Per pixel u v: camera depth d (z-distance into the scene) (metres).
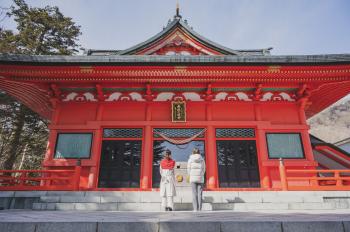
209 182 11.84
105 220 4.21
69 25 25.14
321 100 14.78
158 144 12.77
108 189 11.42
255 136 12.87
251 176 12.16
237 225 4.01
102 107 13.27
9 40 21.36
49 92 12.89
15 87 12.95
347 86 12.89
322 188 10.07
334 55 11.34
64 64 11.29
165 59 11.41
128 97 13.49
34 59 11.02
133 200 8.77
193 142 12.82
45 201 8.88
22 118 20.86
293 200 8.95
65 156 12.14
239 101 13.45
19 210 8.42
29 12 23.16
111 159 12.39
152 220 4.18
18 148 23.02
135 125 12.80
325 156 15.41
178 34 15.95
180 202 8.77
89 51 19.45
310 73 11.85
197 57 11.43
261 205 8.59
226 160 12.42
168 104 13.42
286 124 12.91
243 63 11.44
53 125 12.66
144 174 11.92
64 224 4.04
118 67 11.55
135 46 15.51
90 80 12.36
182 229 4.00
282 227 3.99
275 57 11.40
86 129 12.66
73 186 10.07
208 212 6.92
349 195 9.25
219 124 12.83
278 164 12.04
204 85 13.07
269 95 13.59
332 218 4.62
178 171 12.41
